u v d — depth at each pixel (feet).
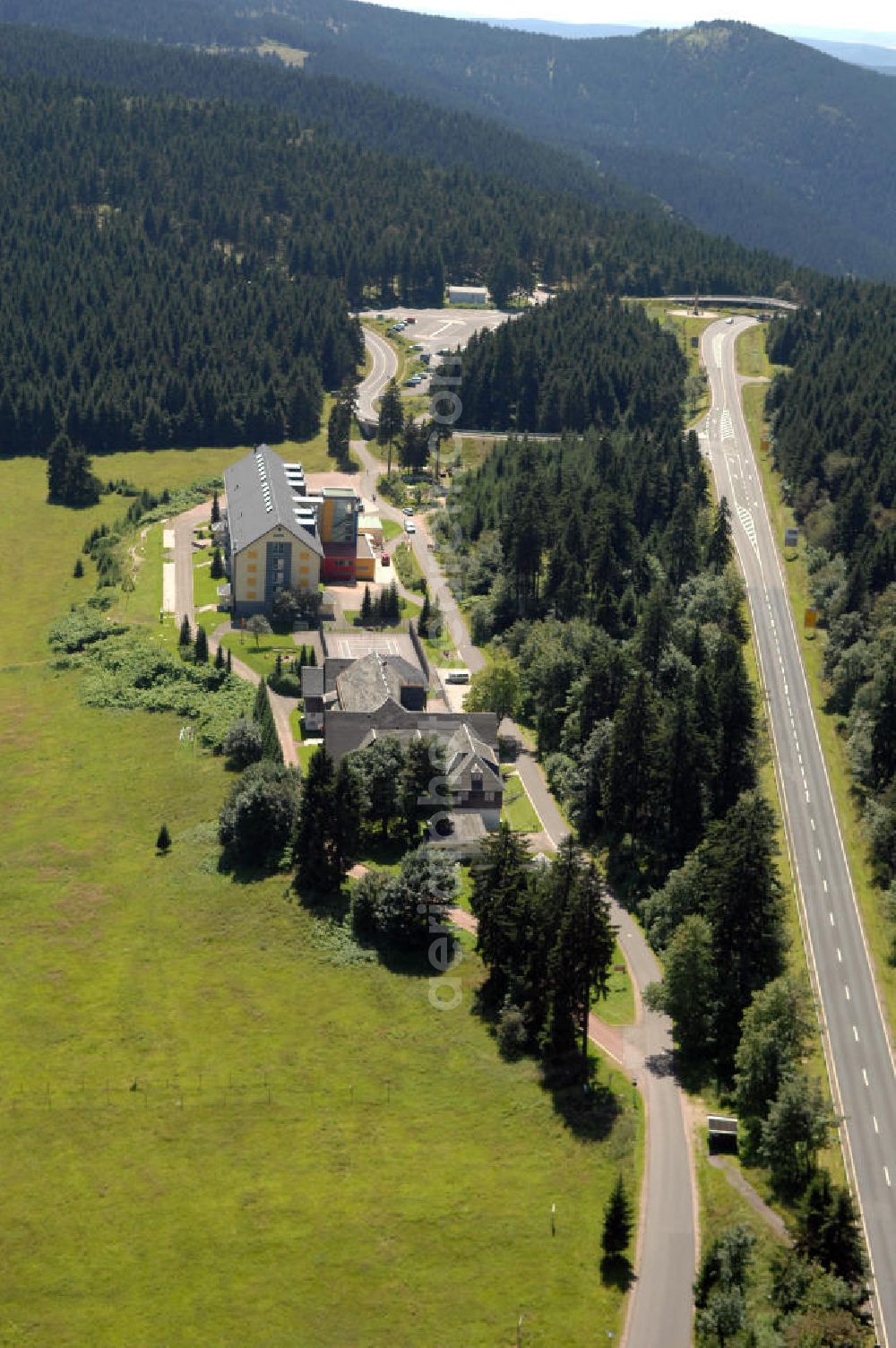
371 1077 482.28
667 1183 426.92
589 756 630.33
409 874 551.59
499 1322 385.09
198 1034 507.71
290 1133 458.09
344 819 576.61
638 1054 488.44
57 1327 388.98
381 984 530.27
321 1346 380.99
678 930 493.36
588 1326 382.01
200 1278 403.75
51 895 596.29
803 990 482.69
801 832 624.59
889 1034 496.23
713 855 518.37
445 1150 447.83
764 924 503.20
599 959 479.00
